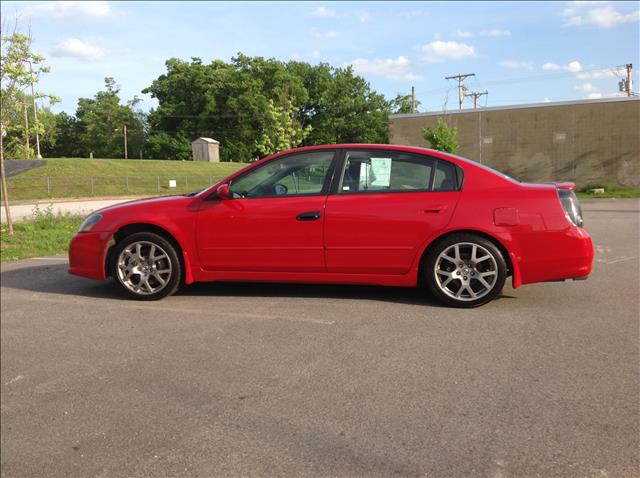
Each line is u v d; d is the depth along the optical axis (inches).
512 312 202.8
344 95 3225.9
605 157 1133.7
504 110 1206.9
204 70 3083.2
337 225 210.7
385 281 212.5
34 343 182.7
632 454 108.0
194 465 110.7
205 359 163.5
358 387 140.8
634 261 305.7
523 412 125.4
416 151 215.0
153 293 227.8
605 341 170.2
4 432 126.6
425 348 166.9
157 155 3198.8
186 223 222.1
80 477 109.8
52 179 1483.8
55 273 301.0
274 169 222.5
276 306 216.5
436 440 115.0
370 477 103.9
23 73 451.5
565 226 199.9
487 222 201.6
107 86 3501.5
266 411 130.1
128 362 163.6
